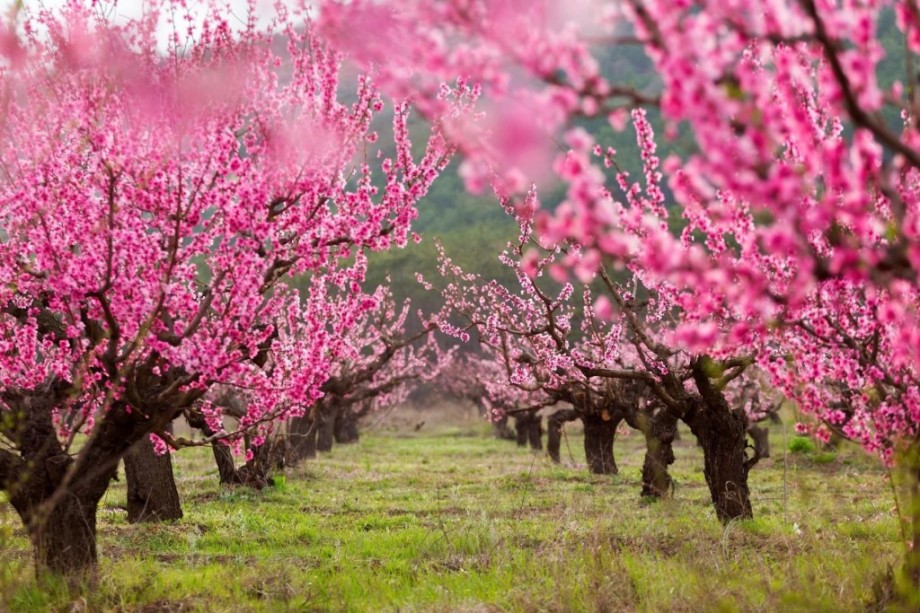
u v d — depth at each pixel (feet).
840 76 17.53
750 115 16.78
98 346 36.19
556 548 41.91
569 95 17.39
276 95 37.22
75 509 36.76
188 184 36.94
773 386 31.68
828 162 18.47
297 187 37.06
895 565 34.45
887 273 19.97
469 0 17.85
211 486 86.94
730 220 26.55
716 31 17.17
